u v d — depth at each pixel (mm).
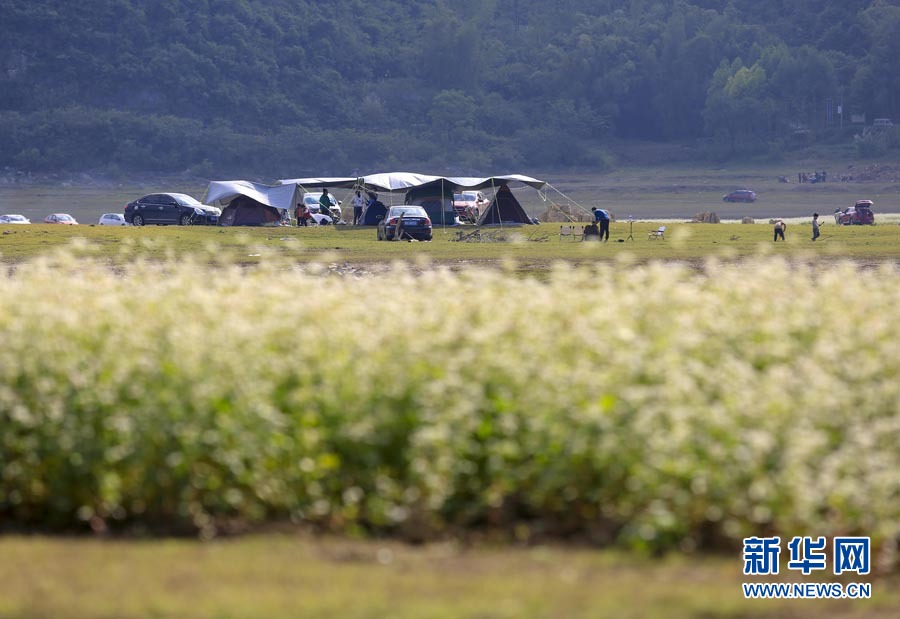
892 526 27922
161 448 30547
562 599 25000
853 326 37469
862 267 105812
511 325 35562
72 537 30516
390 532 30484
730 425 28609
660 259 123250
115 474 30453
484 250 145375
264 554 28344
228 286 42531
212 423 30766
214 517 30812
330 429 31594
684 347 34031
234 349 32906
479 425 31125
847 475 28500
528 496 30438
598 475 29703
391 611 24062
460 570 27172
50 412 31312
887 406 31656
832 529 28391
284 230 190125
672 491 28219
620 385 30641
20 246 149750
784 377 31203
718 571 27359
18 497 31344
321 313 36562
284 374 32906
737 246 150500
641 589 25875
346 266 115750
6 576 26547
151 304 37906
